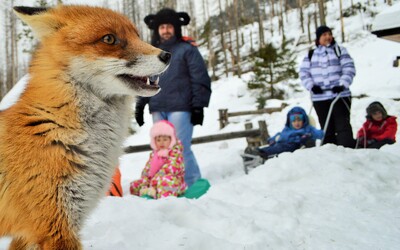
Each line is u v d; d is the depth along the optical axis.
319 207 3.35
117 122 2.63
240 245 2.47
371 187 3.82
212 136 8.97
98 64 2.46
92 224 2.97
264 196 3.62
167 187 4.99
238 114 16.73
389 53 25.28
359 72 22.28
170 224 2.87
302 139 6.92
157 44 6.22
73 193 2.19
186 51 5.96
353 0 41.94
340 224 2.93
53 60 2.37
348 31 34.66
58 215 2.10
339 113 6.46
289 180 4.16
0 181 2.13
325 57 6.57
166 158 5.33
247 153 7.14
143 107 6.14
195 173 6.22
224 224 2.90
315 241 2.61
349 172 4.20
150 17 6.46
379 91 15.24
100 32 2.48
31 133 2.11
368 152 4.81
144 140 15.83
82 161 2.22
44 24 2.48
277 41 40.16
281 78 22.83
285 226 2.91
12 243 2.37
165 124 5.42
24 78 2.59
